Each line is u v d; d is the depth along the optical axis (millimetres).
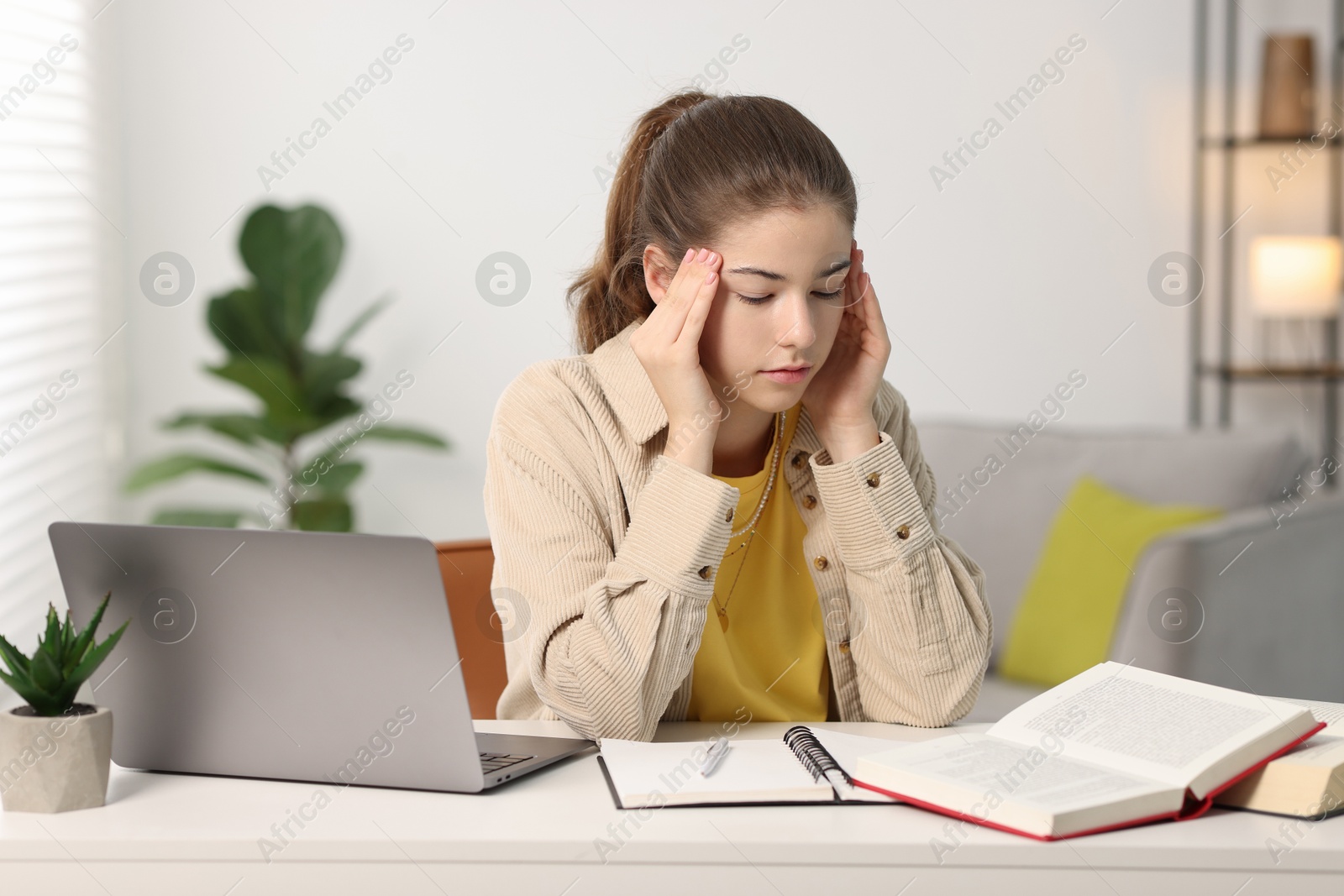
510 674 1258
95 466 3154
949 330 2980
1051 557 2453
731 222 1076
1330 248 2879
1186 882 750
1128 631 2213
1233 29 2971
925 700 1157
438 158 3189
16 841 773
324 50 3207
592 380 1227
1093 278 2986
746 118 1101
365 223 3219
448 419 3266
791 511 1284
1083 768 843
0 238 2662
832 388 1206
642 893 762
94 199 3148
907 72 2951
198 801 856
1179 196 2984
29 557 2746
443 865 765
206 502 3365
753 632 1270
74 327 3031
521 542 1142
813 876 757
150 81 3240
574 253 3180
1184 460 2484
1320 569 2355
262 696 894
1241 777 822
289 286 3133
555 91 3139
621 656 1031
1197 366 2973
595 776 916
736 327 1101
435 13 3164
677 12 3047
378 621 848
